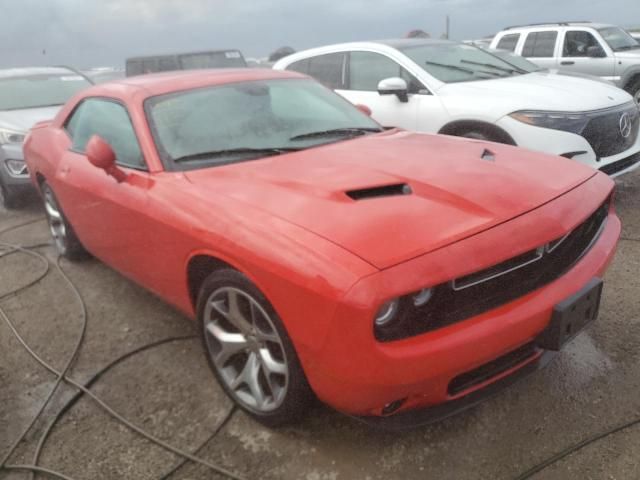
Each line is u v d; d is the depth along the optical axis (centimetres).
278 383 261
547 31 1068
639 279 386
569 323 240
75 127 431
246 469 250
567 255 257
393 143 340
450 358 213
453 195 250
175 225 282
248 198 268
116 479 251
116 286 445
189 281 296
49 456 269
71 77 873
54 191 443
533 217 241
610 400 270
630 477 227
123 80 408
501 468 237
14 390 324
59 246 505
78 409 301
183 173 309
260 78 393
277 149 331
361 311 202
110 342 365
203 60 1348
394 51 629
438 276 209
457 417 267
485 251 221
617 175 533
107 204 343
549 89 553
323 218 238
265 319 250
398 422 226
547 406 270
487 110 531
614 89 579
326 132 359
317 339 216
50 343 371
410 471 241
